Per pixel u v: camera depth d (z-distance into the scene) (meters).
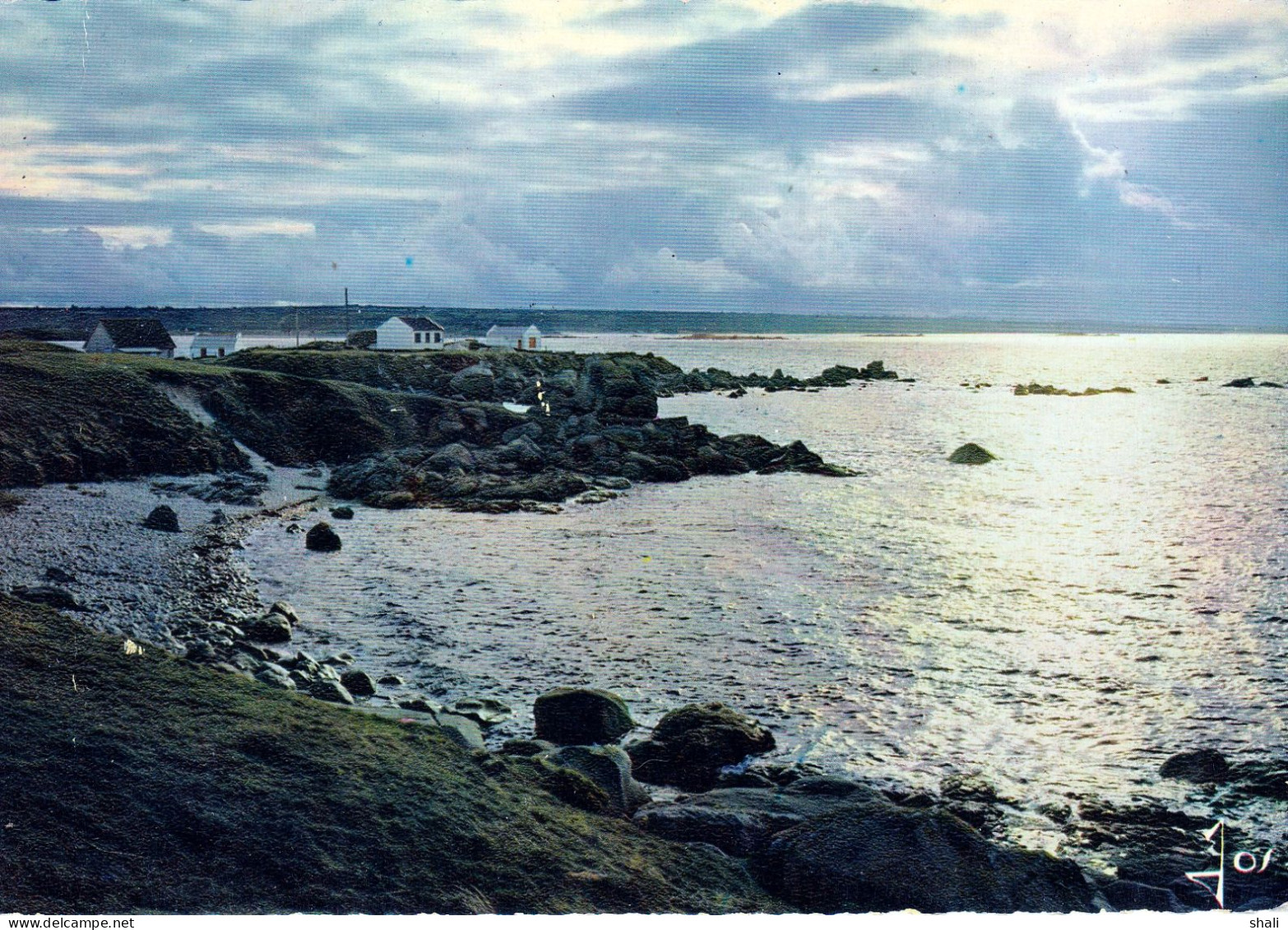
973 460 65.12
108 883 12.73
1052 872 15.03
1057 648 28.73
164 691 16.88
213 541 39.34
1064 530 45.16
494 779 16.25
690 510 49.06
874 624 30.70
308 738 16.16
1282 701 24.81
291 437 58.06
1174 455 69.56
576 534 43.25
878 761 21.09
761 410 97.44
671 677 25.80
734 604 32.66
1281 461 66.62
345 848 13.86
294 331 126.06
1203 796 19.69
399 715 19.73
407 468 53.91
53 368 53.84
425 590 33.59
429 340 115.62
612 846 15.05
